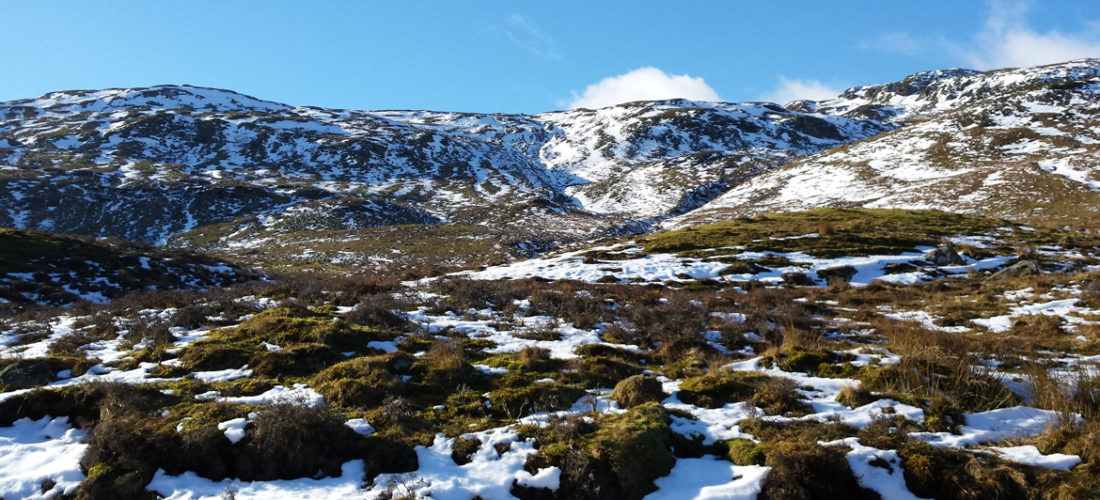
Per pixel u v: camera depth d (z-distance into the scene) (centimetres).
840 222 4219
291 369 1102
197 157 12444
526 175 13075
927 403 927
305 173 11938
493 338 1465
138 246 3866
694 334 1517
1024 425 866
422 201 10612
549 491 730
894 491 719
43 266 2914
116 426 787
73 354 1280
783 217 4688
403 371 1099
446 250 6334
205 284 3447
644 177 12475
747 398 993
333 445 799
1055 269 2775
